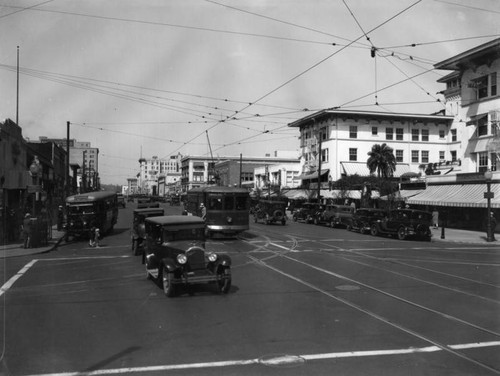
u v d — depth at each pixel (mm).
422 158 58312
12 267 16266
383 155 49281
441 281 13234
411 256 19672
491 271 15359
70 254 20188
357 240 27344
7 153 26438
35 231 22094
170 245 11977
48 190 49750
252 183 90188
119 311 9547
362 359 6547
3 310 9664
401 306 9977
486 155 35031
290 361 6449
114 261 17781
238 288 12086
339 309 9680
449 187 37812
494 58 33906
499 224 34438
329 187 52531
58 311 9562
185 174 141750
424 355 6738
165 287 11188
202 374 5965
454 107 59500
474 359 6578
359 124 56562
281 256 18891
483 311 9539
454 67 38375
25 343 7344
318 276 13992
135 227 19922
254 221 44219
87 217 26938
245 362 6418
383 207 41938
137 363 6395
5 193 25844
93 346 7176
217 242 24562
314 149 60594
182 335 7762
